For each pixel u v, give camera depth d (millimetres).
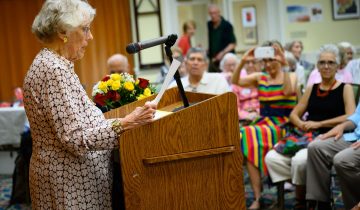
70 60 1994
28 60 7992
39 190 1980
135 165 1870
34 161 1989
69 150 1884
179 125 1907
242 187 1998
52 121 1876
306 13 8773
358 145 3232
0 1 7863
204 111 1930
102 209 2016
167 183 1915
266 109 4301
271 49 4238
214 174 1968
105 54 8195
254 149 4062
